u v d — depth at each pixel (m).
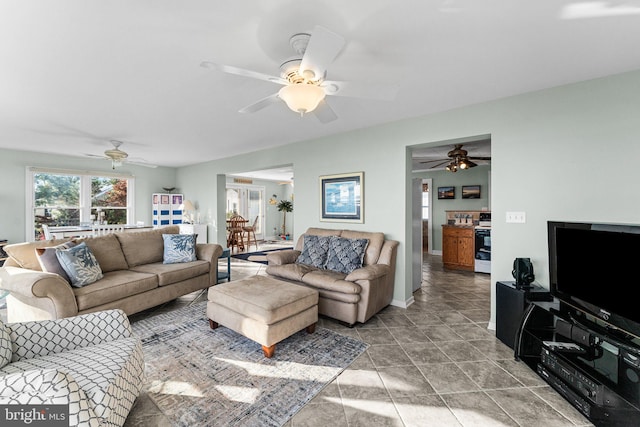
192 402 1.71
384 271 3.04
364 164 3.68
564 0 1.39
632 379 1.53
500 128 2.68
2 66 2.01
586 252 1.83
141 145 4.59
